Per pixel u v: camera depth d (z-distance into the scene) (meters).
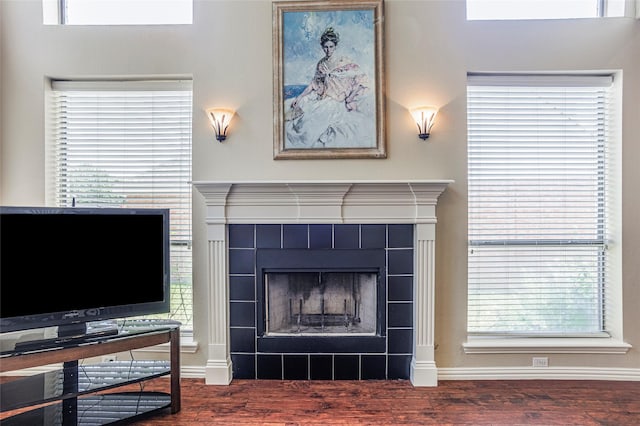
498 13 2.70
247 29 2.61
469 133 2.66
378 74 2.58
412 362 2.55
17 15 2.62
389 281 2.56
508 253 2.68
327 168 2.61
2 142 2.63
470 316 2.70
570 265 2.68
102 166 2.72
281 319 2.71
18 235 1.88
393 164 2.60
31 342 1.88
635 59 2.55
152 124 2.71
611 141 2.64
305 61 2.60
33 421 2.01
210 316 2.55
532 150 2.66
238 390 2.45
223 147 2.62
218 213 2.53
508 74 2.62
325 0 2.59
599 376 2.60
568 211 2.67
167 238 2.25
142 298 2.18
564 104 2.66
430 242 2.50
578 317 2.68
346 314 2.72
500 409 2.22
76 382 2.06
